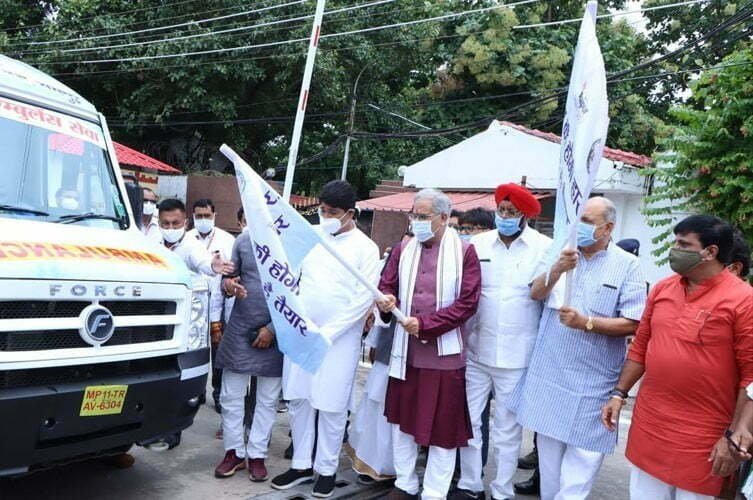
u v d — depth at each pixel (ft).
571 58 53.26
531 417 12.00
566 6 54.54
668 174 25.71
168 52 44.32
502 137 37.14
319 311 13.03
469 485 13.20
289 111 53.01
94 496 12.42
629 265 11.60
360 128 55.11
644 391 9.83
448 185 39.73
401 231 41.68
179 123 48.32
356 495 13.55
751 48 24.49
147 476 13.67
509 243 13.06
